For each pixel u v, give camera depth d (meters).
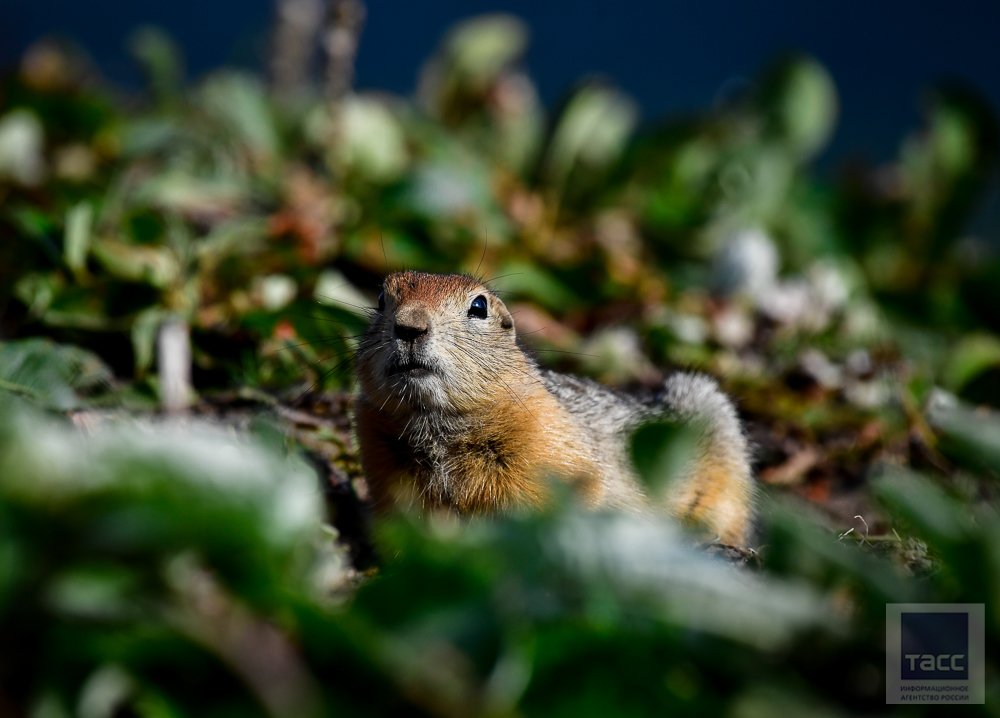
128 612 4.29
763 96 18.28
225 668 4.45
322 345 11.03
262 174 14.87
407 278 10.06
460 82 17.95
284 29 19.11
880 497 5.82
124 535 4.54
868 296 15.96
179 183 13.65
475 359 9.31
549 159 16.34
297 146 16.23
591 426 10.02
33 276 11.26
